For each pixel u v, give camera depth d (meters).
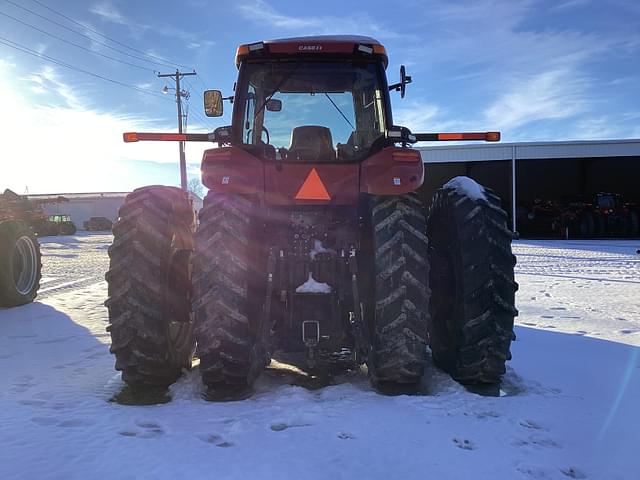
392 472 2.45
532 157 26.36
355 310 3.63
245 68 4.13
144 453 2.60
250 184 3.59
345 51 4.01
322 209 3.88
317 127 4.20
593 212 26.80
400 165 3.59
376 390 3.68
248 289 3.53
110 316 3.50
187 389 3.62
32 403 3.35
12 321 6.23
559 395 3.57
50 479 2.36
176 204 3.79
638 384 3.81
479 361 3.62
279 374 4.09
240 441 2.74
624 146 25.77
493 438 2.83
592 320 6.12
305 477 2.39
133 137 3.98
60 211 64.50
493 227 3.62
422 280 3.50
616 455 2.68
